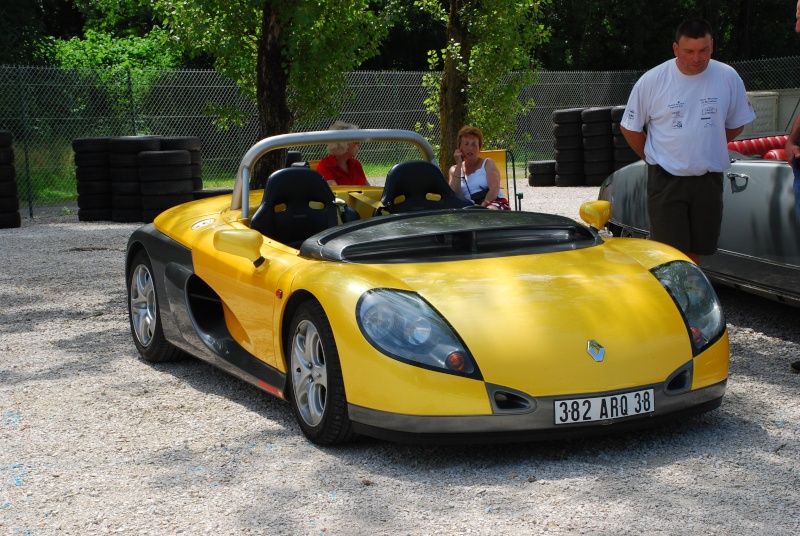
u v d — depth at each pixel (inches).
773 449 145.6
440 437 137.6
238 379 203.2
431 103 531.2
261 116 413.4
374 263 160.1
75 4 1326.3
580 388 136.5
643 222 276.5
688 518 119.3
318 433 152.6
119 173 556.1
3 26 964.6
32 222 571.2
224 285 186.1
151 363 220.7
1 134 532.7
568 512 122.4
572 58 1402.6
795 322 240.5
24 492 139.3
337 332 145.1
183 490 137.1
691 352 145.8
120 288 329.1
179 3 404.2
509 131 500.7
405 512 124.9
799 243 208.8
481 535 116.1
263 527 122.1
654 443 149.9
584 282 152.6
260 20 417.7
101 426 171.5
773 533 114.0
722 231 233.3
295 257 171.8
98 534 122.6
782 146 279.9
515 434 136.6
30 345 243.6
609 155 713.0
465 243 169.6
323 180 207.8
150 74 790.5
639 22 1391.5
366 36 427.5
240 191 209.8
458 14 462.3
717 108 203.2
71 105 776.3
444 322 140.2
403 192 217.2
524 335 139.0
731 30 1535.4
